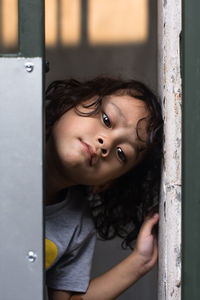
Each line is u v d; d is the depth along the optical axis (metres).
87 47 1.96
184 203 0.72
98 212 1.26
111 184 1.11
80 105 0.93
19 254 0.67
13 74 0.67
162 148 0.87
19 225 0.67
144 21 1.93
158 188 0.98
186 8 0.71
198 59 0.71
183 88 0.72
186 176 0.72
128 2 1.93
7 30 1.97
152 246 0.98
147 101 0.94
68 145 0.89
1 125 0.67
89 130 0.89
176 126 0.75
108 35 1.95
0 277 0.67
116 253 2.03
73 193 1.06
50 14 1.96
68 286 1.01
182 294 0.72
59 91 1.01
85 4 1.95
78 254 1.04
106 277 1.01
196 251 0.71
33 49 0.67
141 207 1.18
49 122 0.96
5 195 0.67
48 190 0.98
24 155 0.67
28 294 0.67
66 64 1.97
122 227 1.30
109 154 0.90
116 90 0.94
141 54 1.94
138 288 1.99
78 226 1.00
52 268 1.02
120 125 0.90
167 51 0.77
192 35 0.71
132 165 0.96
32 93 0.67
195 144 0.72
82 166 0.89
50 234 0.96
